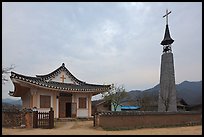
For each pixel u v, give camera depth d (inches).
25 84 1106.1
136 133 734.5
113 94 1768.0
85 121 1210.0
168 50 1385.3
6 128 827.4
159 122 1003.3
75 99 1314.0
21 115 871.1
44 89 1184.2
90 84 1451.8
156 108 1996.8
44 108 1182.3
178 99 2020.2
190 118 1152.8
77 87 1325.0
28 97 1333.7
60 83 1317.7
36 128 840.3
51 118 881.5
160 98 1348.4
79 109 1318.9
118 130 834.8
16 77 1053.2
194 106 2016.5
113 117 875.4
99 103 1807.3
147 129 887.7
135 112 929.5
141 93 2503.7
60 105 1261.1
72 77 1384.1
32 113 864.9
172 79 1332.4
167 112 1049.5
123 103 2224.4
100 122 853.8
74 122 1139.3
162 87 1352.1
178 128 952.3
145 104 2043.6
